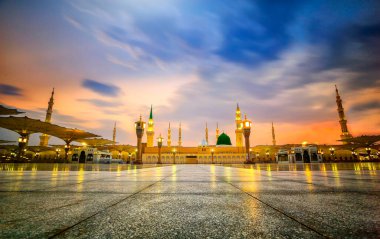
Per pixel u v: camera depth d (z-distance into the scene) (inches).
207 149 4065.0
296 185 197.8
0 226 74.9
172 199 129.0
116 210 100.7
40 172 440.5
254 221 82.6
